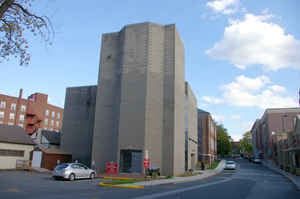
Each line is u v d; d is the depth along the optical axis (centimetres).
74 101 3603
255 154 9169
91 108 3494
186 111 3453
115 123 2666
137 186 1605
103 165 2656
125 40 2762
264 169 4169
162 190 1476
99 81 2895
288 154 3747
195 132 4334
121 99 2633
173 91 2644
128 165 2498
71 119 3544
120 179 2105
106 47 2959
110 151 2664
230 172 3478
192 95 4044
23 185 1517
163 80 2694
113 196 1195
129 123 2545
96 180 2009
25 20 1059
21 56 1124
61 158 3238
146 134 2477
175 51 2736
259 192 1522
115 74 2839
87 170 2069
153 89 2611
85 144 3391
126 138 2522
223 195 1334
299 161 3231
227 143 8269
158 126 2580
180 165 2745
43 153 3083
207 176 2670
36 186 1498
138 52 2686
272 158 5409
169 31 2781
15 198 1072
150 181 1941
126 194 1270
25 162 2994
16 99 7338
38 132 3766
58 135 3919
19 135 3166
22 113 7412
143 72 2616
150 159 2472
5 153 2869
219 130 8400
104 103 2819
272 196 1370
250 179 2480
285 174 3130
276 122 5775
